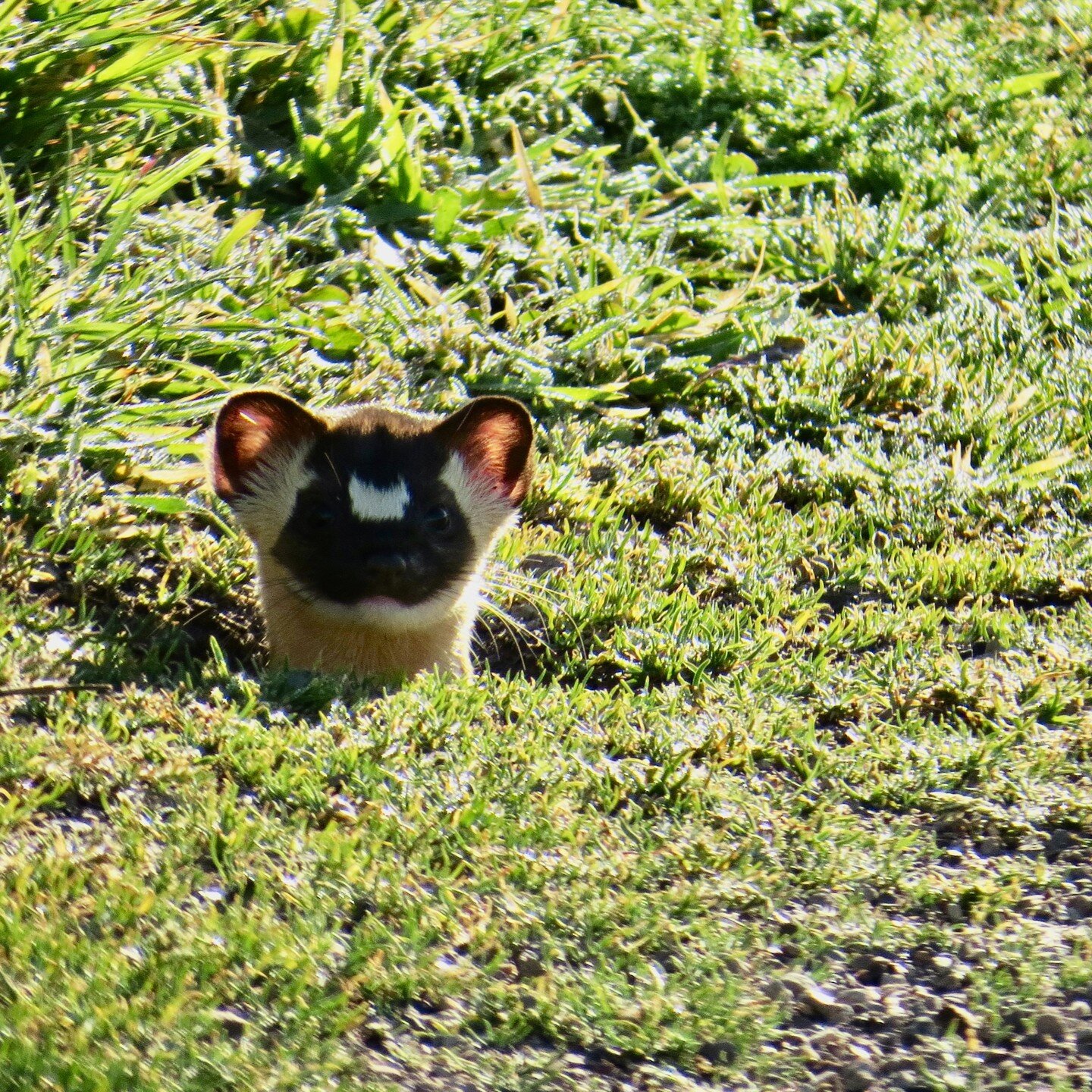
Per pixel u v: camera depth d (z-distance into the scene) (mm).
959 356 13812
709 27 17516
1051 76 18359
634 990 6117
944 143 17219
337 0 14266
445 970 6062
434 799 7367
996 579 10875
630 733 8375
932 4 19953
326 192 13594
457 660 10227
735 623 9953
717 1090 5633
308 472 9844
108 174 11992
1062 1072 5742
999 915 6906
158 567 9914
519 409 10336
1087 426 13055
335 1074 5422
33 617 8641
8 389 9977
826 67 17500
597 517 11461
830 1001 6180
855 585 10938
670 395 13109
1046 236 15609
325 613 9797
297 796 7156
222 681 8414
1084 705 9156
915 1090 5695
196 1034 5449
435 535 9820
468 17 15789
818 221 14859
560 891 6746
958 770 8203
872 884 7133
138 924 6004
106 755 7156
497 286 13422
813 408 12969
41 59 11711
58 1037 5238
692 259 14750
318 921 6199
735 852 7215
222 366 11625
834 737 8805
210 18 13359
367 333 12414
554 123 15773
